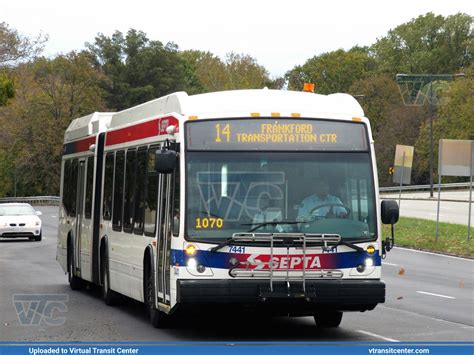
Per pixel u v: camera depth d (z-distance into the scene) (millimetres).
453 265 29984
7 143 104875
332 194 13734
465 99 120688
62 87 109812
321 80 155500
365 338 14172
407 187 98938
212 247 13266
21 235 43938
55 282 24328
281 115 13906
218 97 14078
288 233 13250
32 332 14867
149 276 15664
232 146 13734
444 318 16891
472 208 66438
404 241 39344
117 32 130375
